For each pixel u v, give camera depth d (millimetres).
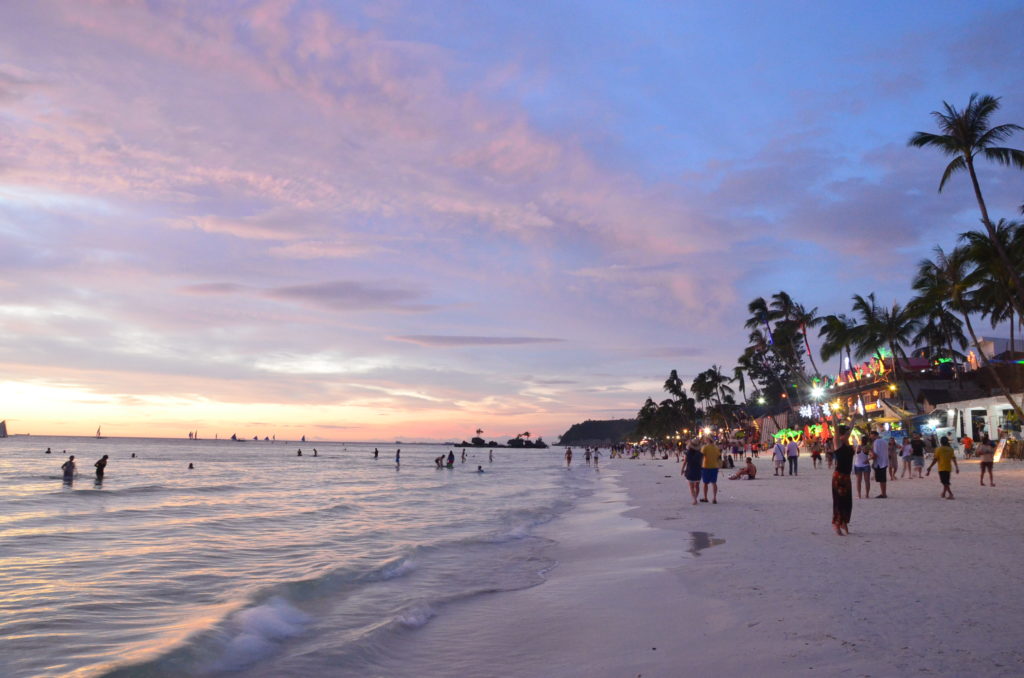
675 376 139750
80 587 9820
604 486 38469
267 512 22484
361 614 8250
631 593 8477
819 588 7551
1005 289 36344
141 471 58812
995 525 12258
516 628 7352
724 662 5324
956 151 34406
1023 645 5113
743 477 34219
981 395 48531
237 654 6438
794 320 69500
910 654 5023
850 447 12023
